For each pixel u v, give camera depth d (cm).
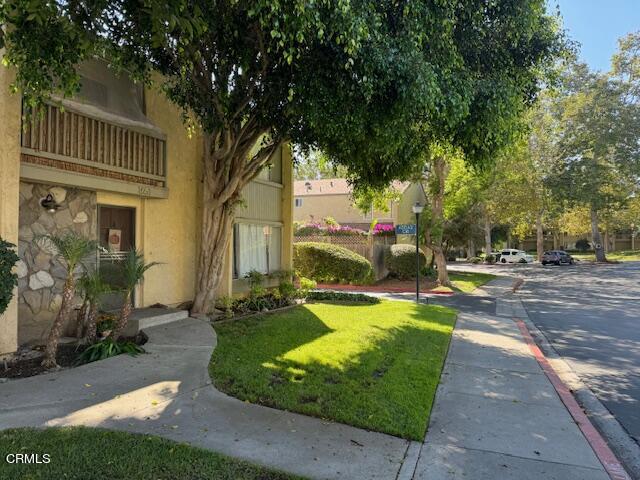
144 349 688
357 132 757
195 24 547
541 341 1016
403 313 1200
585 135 3669
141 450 372
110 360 625
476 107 802
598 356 874
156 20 538
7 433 393
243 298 1181
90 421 427
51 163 720
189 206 1065
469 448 434
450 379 667
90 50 624
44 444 373
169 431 418
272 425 448
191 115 1032
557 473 391
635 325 1227
